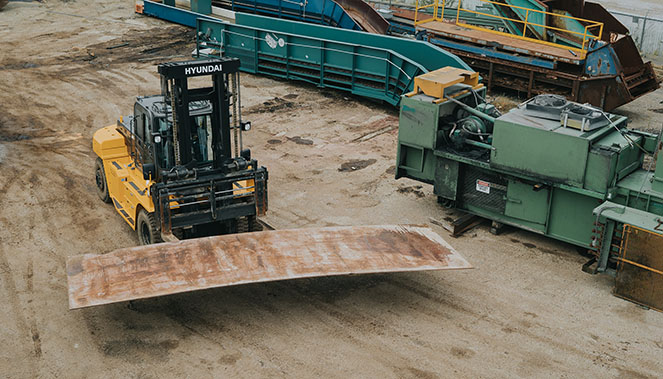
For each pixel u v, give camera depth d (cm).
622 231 941
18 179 1339
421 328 893
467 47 1888
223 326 895
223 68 944
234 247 923
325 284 1001
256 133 1591
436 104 1129
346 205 1247
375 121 1692
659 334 883
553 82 1742
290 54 1933
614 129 1052
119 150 1186
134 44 2311
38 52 2214
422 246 965
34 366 814
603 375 805
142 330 884
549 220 1076
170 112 983
